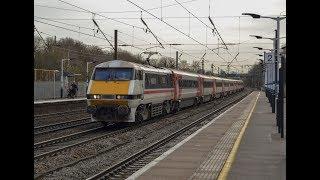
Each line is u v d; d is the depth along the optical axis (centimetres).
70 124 2617
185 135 2141
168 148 1711
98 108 2316
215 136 1906
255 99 6056
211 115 3297
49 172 1210
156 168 1192
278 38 2592
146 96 2492
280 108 1812
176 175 1102
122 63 2341
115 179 1165
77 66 7962
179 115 3269
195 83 4122
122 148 1723
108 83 2311
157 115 2845
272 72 3831
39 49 7100
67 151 1574
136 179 1054
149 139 1997
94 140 1878
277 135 1897
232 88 7869
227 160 1285
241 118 2845
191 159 1336
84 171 1261
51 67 7262
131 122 2444
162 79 2875
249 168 1167
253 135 1911
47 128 2370
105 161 1436
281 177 1052
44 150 1616
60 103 3784
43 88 5106
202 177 1078
